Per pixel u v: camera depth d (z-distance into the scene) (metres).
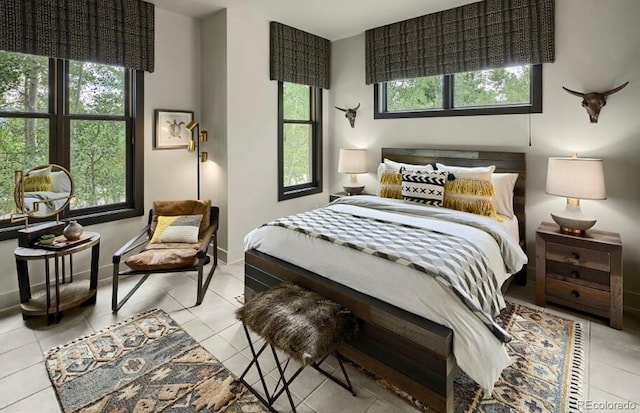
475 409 1.72
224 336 2.37
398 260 1.89
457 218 2.66
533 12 3.04
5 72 2.65
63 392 1.83
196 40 3.72
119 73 3.26
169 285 3.17
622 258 2.61
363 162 4.21
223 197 3.69
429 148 3.83
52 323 2.49
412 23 3.78
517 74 3.26
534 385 1.89
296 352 1.56
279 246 2.46
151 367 2.04
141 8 3.23
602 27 2.76
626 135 2.72
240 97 3.65
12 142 2.72
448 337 1.56
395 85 4.13
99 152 3.20
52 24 2.72
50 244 2.53
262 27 3.80
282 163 4.18
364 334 1.87
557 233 2.69
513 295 3.01
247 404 1.77
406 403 1.79
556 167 2.73
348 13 3.64
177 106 3.62
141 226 3.47
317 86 4.48
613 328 2.45
